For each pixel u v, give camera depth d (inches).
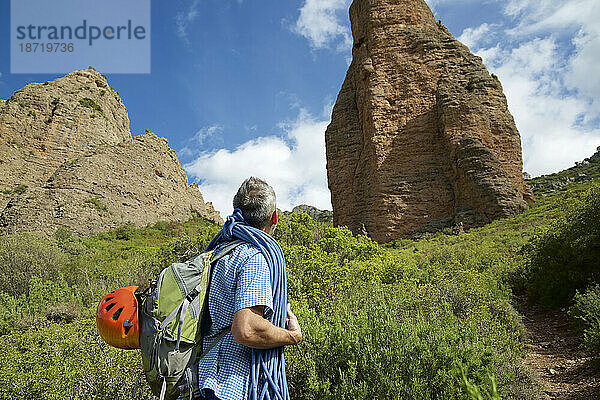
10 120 2573.8
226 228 102.0
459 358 169.0
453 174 1301.7
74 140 2721.5
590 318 267.6
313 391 162.9
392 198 1333.7
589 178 1830.7
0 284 617.0
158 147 2928.2
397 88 1445.6
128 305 93.7
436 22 1622.8
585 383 220.8
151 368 89.1
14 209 1919.3
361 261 480.4
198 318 91.2
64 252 936.9
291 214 517.3
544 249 450.0
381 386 156.9
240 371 88.7
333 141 1588.3
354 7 1695.4
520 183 1312.7
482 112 1326.3
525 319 366.3
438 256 641.6
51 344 261.4
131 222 2185.0
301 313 214.1
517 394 197.2
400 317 239.5
